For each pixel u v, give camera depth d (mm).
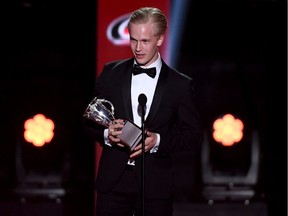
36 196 29281
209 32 36781
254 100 34719
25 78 35469
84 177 33156
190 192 30984
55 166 30406
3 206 28172
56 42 36344
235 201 28953
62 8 35844
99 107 11594
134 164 11734
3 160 32875
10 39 35781
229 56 36062
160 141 11562
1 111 34344
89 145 33781
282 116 32312
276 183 30406
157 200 11812
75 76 35969
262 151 32188
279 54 33188
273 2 33438
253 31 36406
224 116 30562
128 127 11312
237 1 34938
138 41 11438
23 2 35156
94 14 35906
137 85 11859
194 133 11938
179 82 11969
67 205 28734
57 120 34750
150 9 11609
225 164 30062
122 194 11766
